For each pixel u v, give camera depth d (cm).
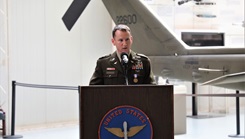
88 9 807
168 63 526
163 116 211
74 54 796
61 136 652
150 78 281
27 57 740
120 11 546
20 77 732
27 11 738
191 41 891
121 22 549
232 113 927
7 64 661
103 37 830
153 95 211
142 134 211
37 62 752
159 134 211
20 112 735
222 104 941
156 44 534
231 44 953
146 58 283
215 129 710
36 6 748
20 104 734
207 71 486
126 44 272
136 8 531
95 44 820
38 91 757
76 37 796
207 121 805
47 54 764
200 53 495
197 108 918
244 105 1034
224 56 472
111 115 210
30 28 742
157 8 886
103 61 282
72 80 795
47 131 699
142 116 210
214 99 948
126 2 536
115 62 278
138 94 210
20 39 730
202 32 898
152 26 528
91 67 818
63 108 790
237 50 463
